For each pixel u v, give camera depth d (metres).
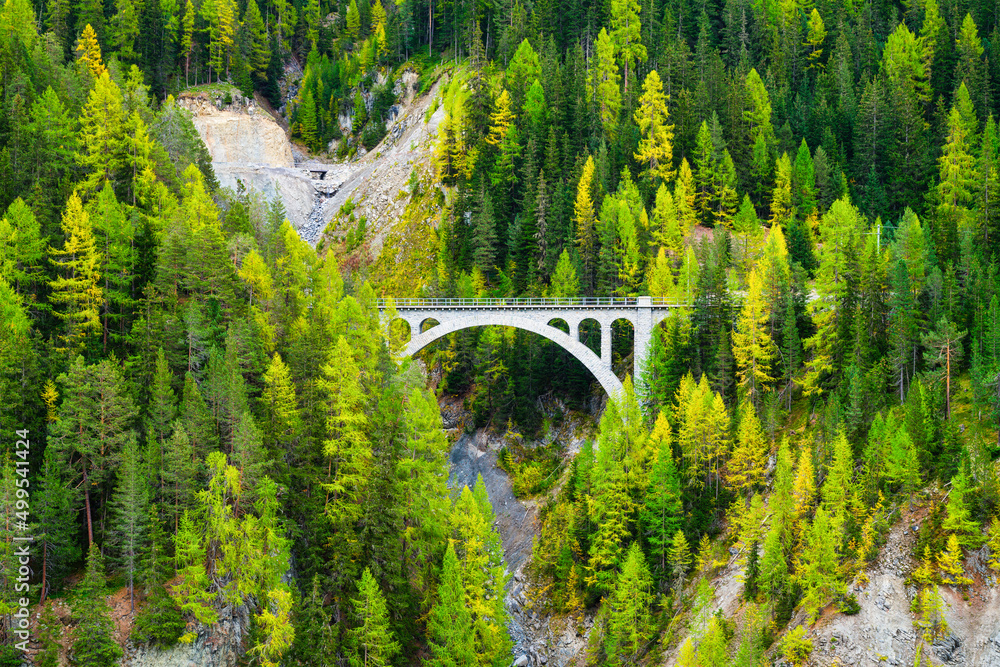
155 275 91.12
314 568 77.44
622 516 90.38
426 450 83.62
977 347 90.19
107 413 76.31
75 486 76.62
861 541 78.88
